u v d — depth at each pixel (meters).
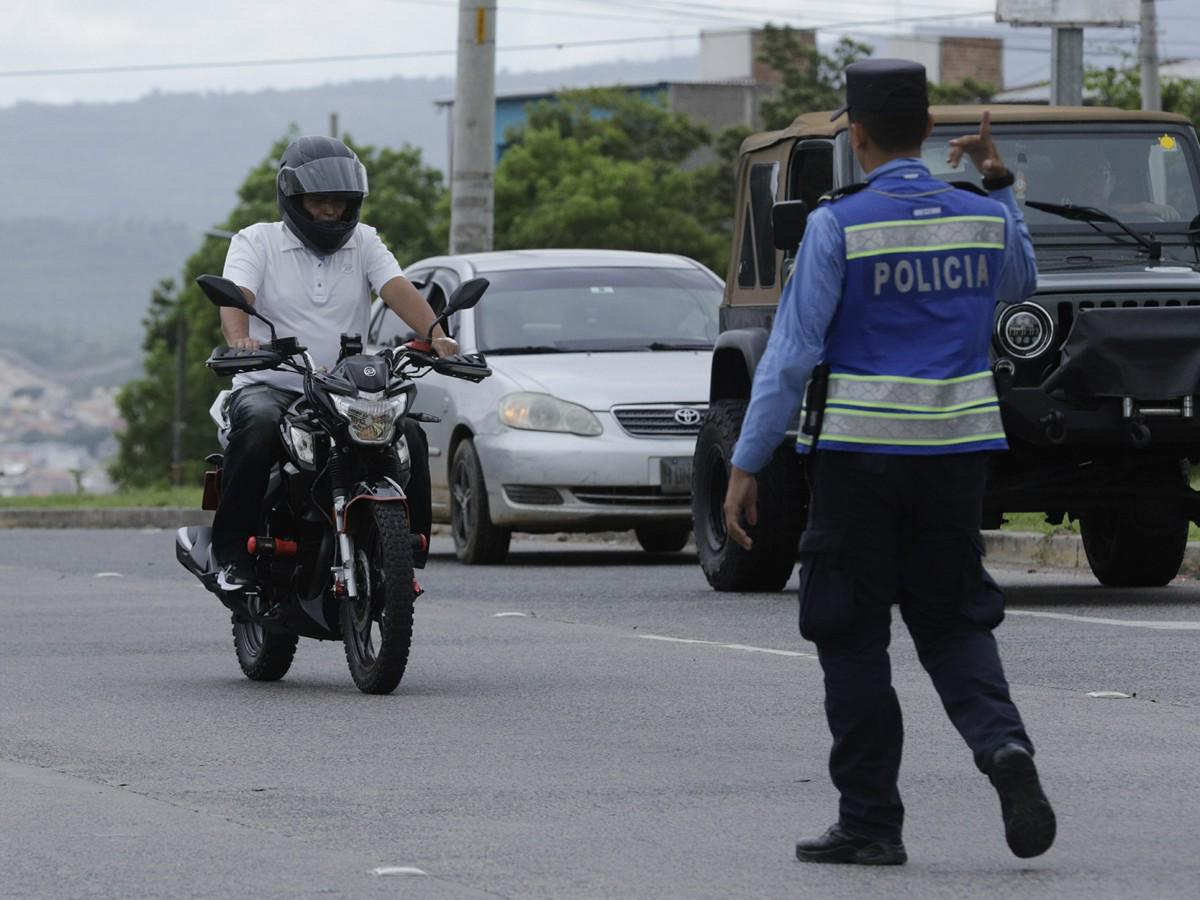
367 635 24.22
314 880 15.23
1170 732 20.91
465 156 62.97
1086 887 14.86
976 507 15.58
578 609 33.00
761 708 22.88
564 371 41.94
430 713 22.81
